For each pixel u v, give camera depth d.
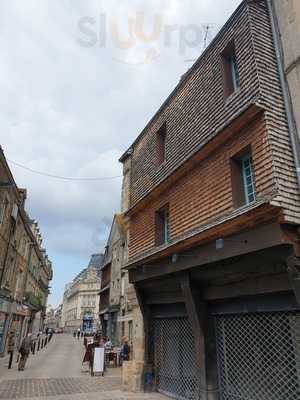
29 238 27.44
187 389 8.06
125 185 14.82
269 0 7.64
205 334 7.38
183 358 8.51
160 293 9.69
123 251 25.72
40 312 43.94
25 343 14.29
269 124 6.09
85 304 88.19
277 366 6.03
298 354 5.63
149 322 10.23
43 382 10.99
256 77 6.57
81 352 25.34
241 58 7.22
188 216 8.20
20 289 25.02
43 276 44.31
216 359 7.26
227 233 6.27
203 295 7.67
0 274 18.00
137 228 11.59
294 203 5.60
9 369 14.18
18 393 9.07
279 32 7.22
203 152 7.74
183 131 9.30
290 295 5.66
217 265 6.80
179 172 8.73
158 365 9.59
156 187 9.82
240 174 6.97
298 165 5.92
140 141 12.80
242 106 6.80
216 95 7.98
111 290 28.45
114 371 14.23
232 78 7.87
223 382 7.06
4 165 16.17
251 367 6.54
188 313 7.80
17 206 20.50
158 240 9.99
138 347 10.33
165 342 9.50
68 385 10.44
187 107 9.37
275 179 5.64
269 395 6.09
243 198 6.75
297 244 5.33
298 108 6.26
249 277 6.36
